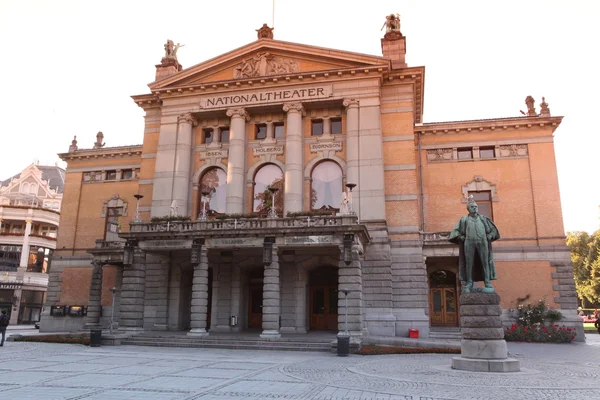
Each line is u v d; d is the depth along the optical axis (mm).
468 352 15875
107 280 38719
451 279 35031
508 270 33125
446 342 24922
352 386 12383
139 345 25484
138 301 27984
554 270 32500
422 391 11594
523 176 34656
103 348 23906
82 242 41406
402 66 34156
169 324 31875
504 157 35312
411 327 29125
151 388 12023
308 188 32656
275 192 30328
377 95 32156
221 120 35688
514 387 12117
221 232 26953
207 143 35750
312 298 32406
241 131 33875
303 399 10641
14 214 63938
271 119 34688
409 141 32031
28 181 80062
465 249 16766
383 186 30672
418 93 35438
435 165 36312
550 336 29453
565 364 17438
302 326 29844
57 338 27391
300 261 30547
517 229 33844
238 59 35156
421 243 30750
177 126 35156
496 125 35438
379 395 11086
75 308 39375
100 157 42875
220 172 34750
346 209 26469
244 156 33906
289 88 33625
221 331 30531
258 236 26609
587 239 67188
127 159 42250
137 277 28219
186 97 35469
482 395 11039
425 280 29984
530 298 32375
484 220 17062
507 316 32406
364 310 28953
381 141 31547
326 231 25422
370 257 29656
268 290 25797
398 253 30484
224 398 10727
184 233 27547
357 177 31156
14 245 63094
